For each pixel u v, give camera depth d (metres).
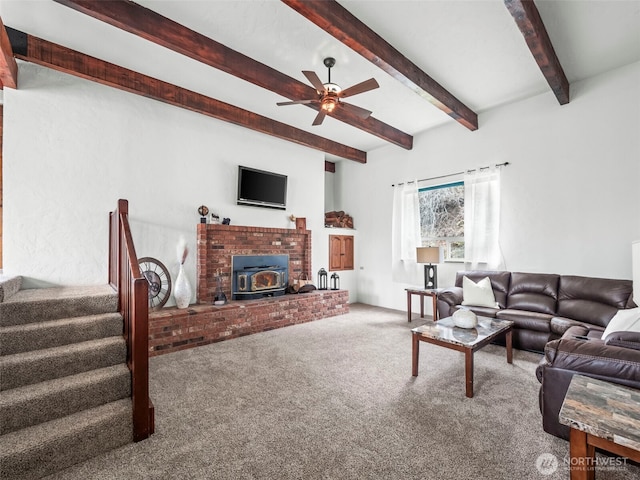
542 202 4.08
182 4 2.51
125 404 1.98
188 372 2.85
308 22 2.74
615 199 3.54
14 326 2.23
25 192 3.13
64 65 3.00
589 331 2.75
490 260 4.48
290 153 5.49
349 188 6.80
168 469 1.62
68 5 2.20
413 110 4.56
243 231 4.72
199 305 4.07
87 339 2.35
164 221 4.03
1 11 2.51
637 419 1.22
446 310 4.12
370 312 5.56
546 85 3.87
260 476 1.56
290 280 5.30
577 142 3.81
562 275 3.76
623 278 3.47
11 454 1.54
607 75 3.59
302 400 2.33
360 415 2.12
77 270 3.38
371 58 2.93
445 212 5.23
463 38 2.97
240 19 2.68
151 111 3.93
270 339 3.90
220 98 4.11
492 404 2.27
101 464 1.68
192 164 4.29
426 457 1.69
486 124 4.62
